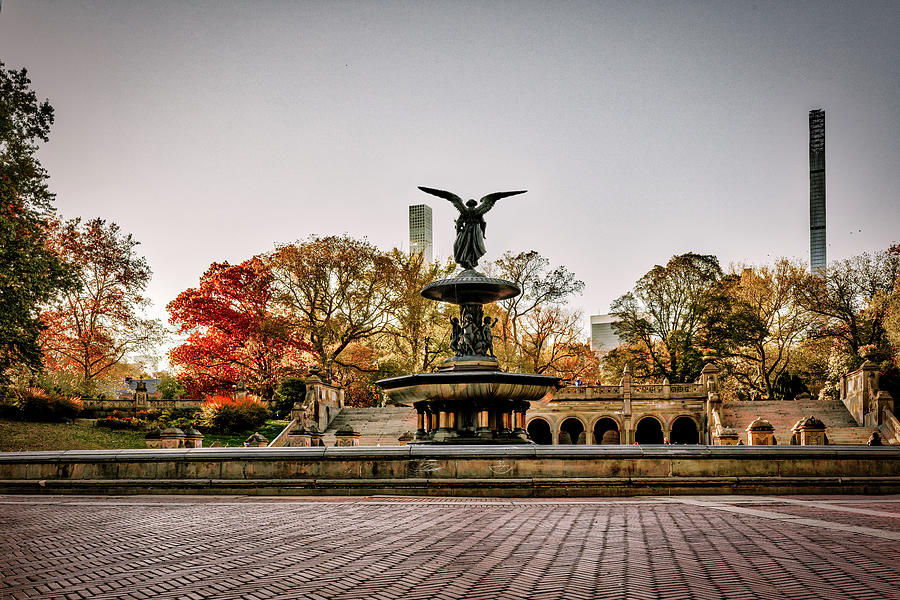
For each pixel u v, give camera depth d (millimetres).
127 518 12766
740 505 14414
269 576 7766
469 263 23656
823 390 58000
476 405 22047
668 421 54000
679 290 65312
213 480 17266
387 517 12656
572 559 8492
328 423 50094
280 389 54438
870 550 8969
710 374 54031
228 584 7414
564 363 71875
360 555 8898
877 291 57125
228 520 12422
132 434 43719
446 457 16984
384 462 17141
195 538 10414
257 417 48719
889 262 57719
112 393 68500
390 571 7910
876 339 56531
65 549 9539
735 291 66688
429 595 6812
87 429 42875
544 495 16547
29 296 33188
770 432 31938
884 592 6777
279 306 61969
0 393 42750
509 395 21766
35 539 10383
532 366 66188
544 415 55375
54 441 38281
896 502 15016
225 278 61750
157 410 52156
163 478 17547
